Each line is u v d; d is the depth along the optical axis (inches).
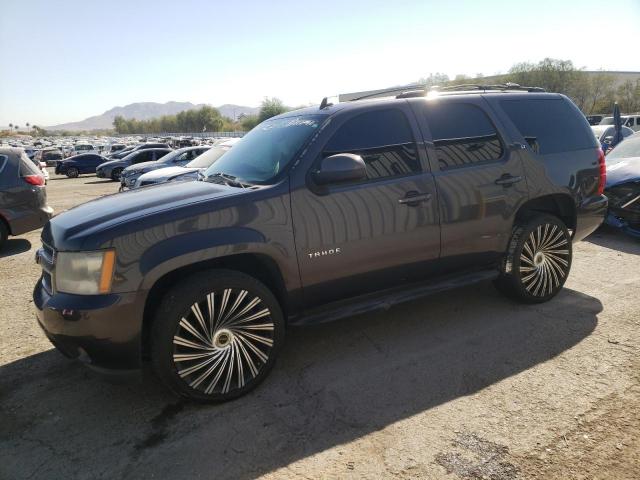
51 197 669.9
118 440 105.7
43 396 126.0
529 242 162.7
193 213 112.3
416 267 142.6
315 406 114.6
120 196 138.0
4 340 162.9
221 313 115.0
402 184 135.8
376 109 138.4
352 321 163.2
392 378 125.6
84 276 106.0
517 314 162.1
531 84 2011.6
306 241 123.0
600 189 178.4
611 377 120.5
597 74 2076.8
